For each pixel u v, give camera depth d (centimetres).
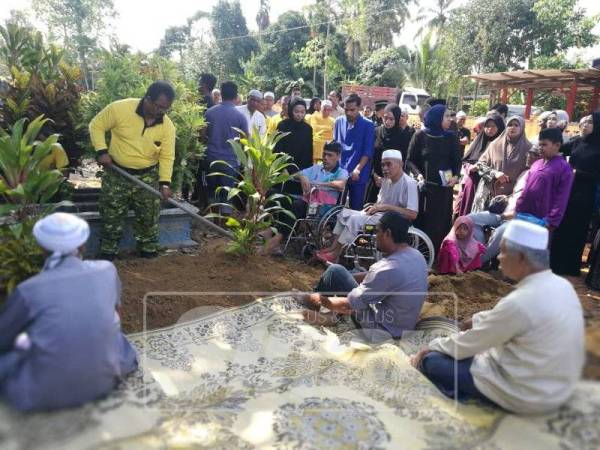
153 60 597
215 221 559
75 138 491
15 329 213
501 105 702
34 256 290
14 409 216
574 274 495
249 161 440
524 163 510
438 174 487
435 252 501
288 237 501
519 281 242
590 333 271
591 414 230
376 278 307
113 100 473
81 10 2514
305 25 3169
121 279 373
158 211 435
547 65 2053
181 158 513
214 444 218
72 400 223
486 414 246
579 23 2102
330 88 2978
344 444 222
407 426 236
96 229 446
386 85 2953
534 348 228
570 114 1277
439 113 486
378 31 3216
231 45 3281
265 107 728
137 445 213
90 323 216
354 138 545
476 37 2331
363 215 448
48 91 476
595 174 468
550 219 439
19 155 324
